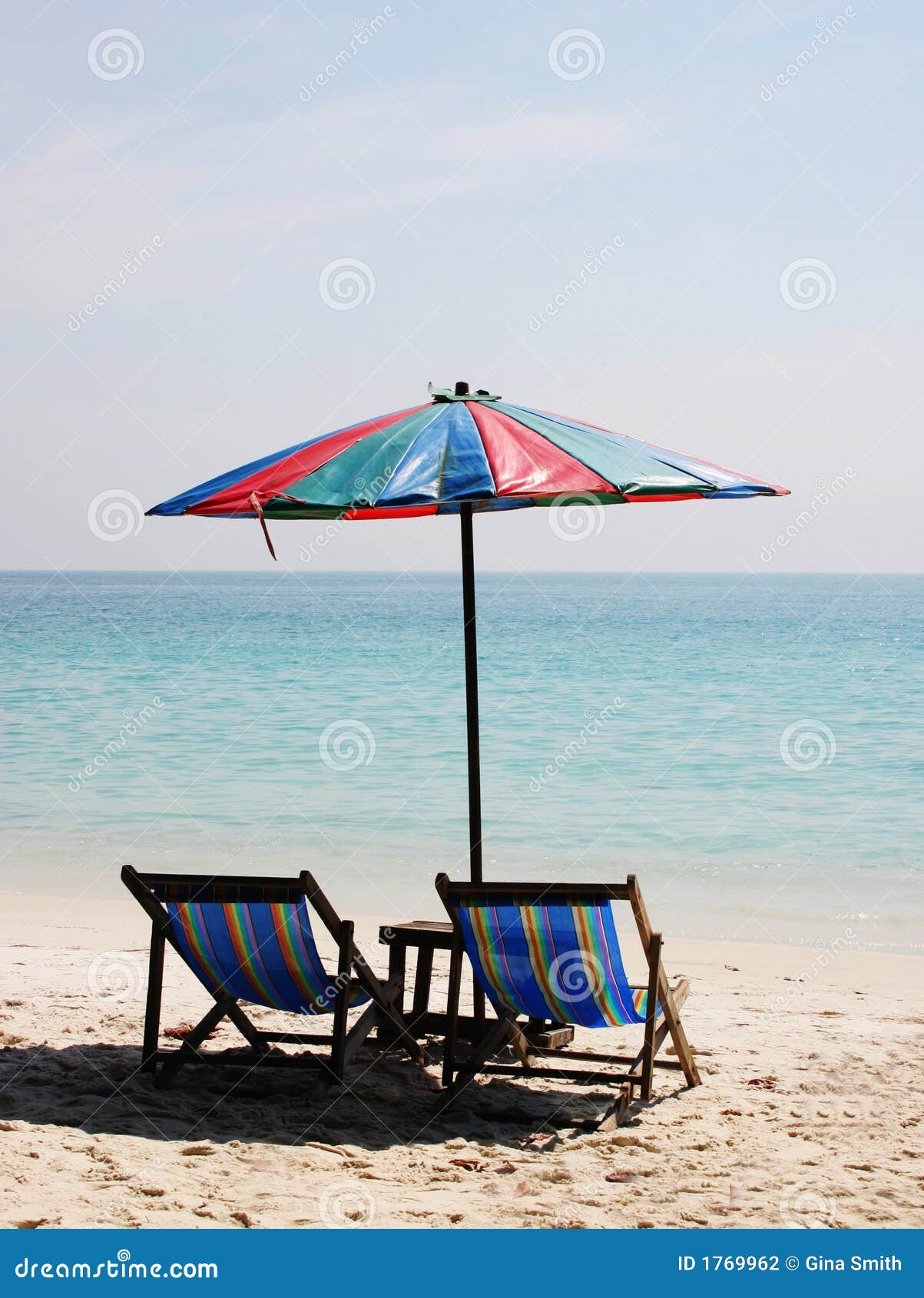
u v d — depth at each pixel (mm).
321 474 4500
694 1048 5762
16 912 9180
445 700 23656
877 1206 3863
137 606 79125
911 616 62438
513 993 4730
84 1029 5777
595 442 4875
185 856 11297
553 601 94312
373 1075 5156
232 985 4914
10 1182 3795
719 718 20891
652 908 9500
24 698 24250
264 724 20297
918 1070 5383
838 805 13695
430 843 11805
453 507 5879
